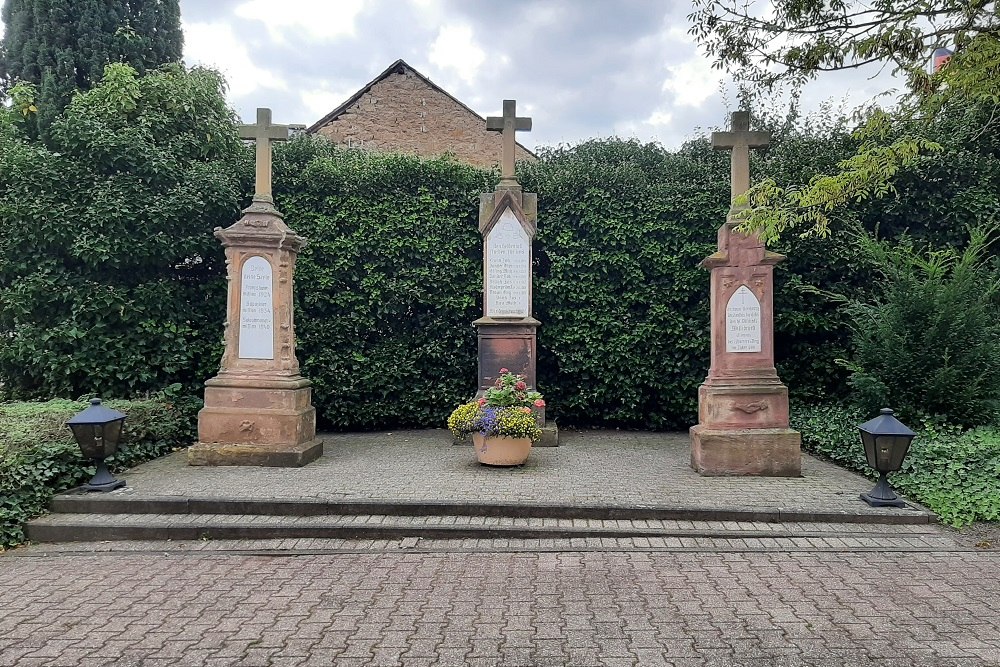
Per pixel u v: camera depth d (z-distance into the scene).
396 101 16.38
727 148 7.30
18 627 3.81
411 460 7.71
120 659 3.41
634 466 7.36
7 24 13.67
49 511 5.82
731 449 6.88
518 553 5.05
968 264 7.50
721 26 6.50
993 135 9.34
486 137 16.56
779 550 5.06
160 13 14.32
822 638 3.58
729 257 7.07
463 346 9.94
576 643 3.54
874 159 5.76
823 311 9.54
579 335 9.66
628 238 9.79
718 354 7.07
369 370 9.70
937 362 7.38
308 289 9.54
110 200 8.46
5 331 8.95
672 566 4.73
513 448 7.17
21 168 8.44
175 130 9.45
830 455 7.75
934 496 5.88
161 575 4.67
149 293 8.80
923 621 3.79
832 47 6.09
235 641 3.60
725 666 3.29
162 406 8.28
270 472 7.00
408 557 4.99
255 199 7.84
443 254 9.72
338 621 3.84
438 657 3.40
